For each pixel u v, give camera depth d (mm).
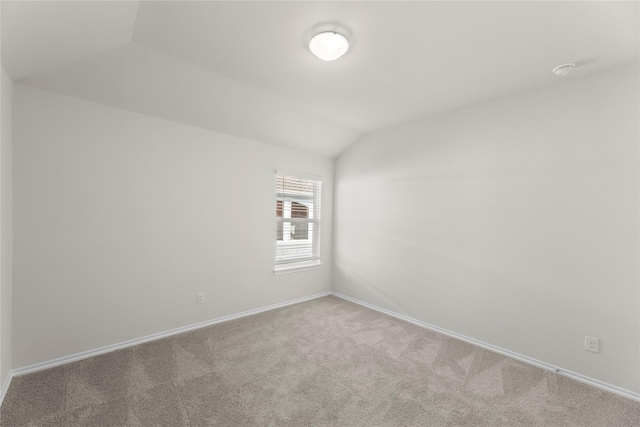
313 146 3854
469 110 2879
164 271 2785
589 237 2184
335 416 1733
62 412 1707
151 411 1735
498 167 2662
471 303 2814
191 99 2635
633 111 2020
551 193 2359
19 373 2080
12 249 2062
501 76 2293
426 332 3016
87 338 2385
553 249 2346
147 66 2195
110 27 1733
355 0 1511
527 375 2229
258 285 3508
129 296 2588
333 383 2068
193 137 2955
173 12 1647
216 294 3145
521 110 2533
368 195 3828
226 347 2584
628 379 2014
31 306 2146
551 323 2346
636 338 1994
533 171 2455
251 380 2084
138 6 1603
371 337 2859
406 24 1698
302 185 4047
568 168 2281
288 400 1871
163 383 2021
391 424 1678
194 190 2965
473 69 2205
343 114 3191
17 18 1364
